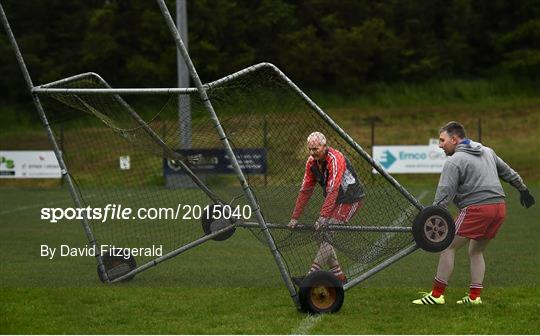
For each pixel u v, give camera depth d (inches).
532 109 3535.9
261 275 1010.1
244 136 1200.8
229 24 3961.6
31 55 3887.8
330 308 772.6
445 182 780.0
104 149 2714.1
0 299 841.5
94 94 837.2
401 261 1117.7
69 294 870.4
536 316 759.7
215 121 775.7
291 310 790.5
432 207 776.9
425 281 967.0
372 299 842.8
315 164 821.9
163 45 3996.1
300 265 955.3
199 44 3858.3
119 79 3988.7
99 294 871.7
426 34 4173.2
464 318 752.3
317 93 3959.2
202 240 930.7
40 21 4055.1
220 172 2031.3
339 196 824.3
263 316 765.3
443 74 4077.3
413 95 3880.4
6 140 3302.2
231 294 875.4
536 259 1144.8
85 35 4028.1
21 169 2391.7
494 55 4185.5
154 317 762.8
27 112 3831.2
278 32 4092.0
